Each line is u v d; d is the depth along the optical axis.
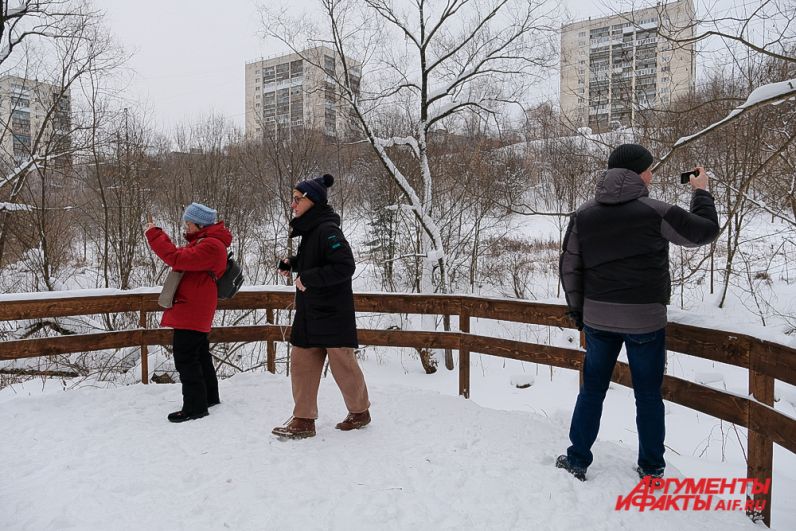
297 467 3.24
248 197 15.74
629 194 2.91
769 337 2.79
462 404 4.44
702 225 2.76
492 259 15.45
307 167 15.17
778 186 9.52
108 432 3.80
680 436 5.74
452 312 4.92
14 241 13.07
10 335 8.81
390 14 10.62
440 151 13.84
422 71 10.86
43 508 2.77
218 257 3.99
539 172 17.95
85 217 15.24
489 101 10.95
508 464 3.26
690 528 2.68
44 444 3.58
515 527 2.62
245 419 4.07
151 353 7.59
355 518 2.68
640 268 2.88
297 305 3.71
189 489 2.99
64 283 12.78
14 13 11.62
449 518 2.69
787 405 6.96
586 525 2.64
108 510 2.75
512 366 9.09
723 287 11.62
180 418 4.03
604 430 5.60
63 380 6.29
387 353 10.52
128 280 12.41
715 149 10.41
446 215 14.10
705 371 8.57
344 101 11.13
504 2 10.44
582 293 3.15
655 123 8.95
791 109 8.45
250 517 2.70
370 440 3.66
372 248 14.84
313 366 3.71
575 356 4.16
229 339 5.24
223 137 19.89
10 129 12.36
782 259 13.28
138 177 13.62
